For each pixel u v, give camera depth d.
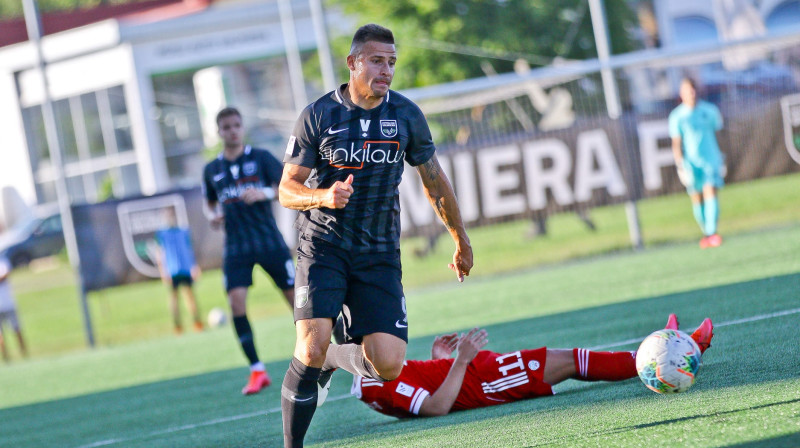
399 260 15.96
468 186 49.53
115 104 120.06
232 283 26.48
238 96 116.00
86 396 31.48
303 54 114.88
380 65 14.97
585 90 60.12
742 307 25.81
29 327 71.94
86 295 51.06
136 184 121.38
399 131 15.41
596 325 27.77
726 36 91.56
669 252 46.00
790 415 14.05
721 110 48.91
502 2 78.62
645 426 14.89
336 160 15.30
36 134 123.50
